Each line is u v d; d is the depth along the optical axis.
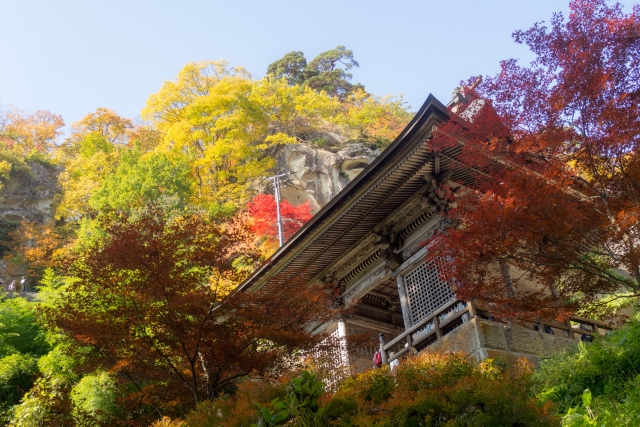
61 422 15.09
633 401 9.91
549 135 11.92
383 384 9.59
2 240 50.50
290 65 81.00
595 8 12.24
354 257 21.20
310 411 8.70
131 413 15.70
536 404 8.91
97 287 14.26
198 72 57.50
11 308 25.67
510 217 11.69
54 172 60.56
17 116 73.00
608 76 11.42
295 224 38.50
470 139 13.08
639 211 11.02
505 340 15.44
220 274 14.77
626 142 11.52
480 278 12.83
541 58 12.33
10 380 20.47
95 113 69.44
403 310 18.97
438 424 8.52
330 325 21.38
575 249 12.49
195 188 48.62
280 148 52.41
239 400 10.45
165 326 13.55
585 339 17.36
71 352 14.77
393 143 16.58
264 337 13.95
